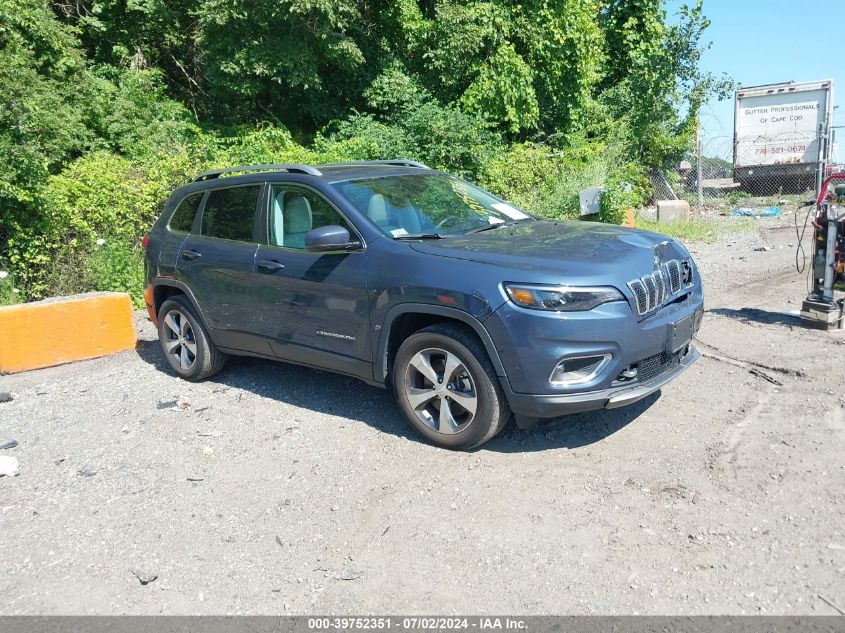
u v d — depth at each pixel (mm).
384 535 3646
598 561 3307
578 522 3627
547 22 15891
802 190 21859
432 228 4988
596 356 4043
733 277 9328
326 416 5195
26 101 8391
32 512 4148
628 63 19453
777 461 4082
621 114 18234
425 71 15609
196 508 4055
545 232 4938
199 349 6004
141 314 8977
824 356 5750
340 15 13438
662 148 18328
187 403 5645
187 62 15469
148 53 14766
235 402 5617
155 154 11125
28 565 3631
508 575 3262
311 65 13477
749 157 22172
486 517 3736
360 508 3920
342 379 5930
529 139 16641
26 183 8352
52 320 6918
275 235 5332
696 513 3629
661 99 18328
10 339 6754
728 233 13680
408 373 4582
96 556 3666
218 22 12602
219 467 4523
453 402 4480
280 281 5172
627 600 3035
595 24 17828
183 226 6164
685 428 4590
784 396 4992
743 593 3018
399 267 4516
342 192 5055
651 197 18594
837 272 6457
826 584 3029
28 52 10203
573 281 4035
